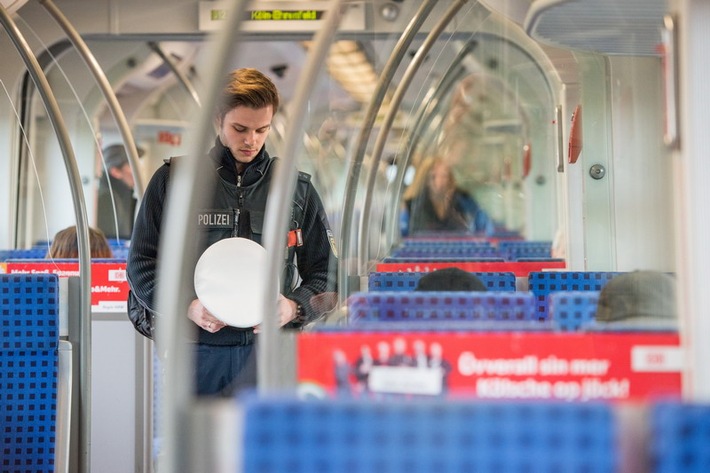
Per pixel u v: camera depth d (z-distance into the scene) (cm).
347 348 428
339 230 971
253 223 633
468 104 1526
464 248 1363
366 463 316
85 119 1189
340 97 1027
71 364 768
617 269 724
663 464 309
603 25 611
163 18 1133
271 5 1064
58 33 1118
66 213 1148
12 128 1111
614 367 422
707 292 387
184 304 385
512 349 423
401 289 770
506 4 895
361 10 980
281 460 318
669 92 402
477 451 315
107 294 980
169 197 624
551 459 314
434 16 945
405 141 1115
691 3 384
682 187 396
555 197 1012
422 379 424
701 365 388
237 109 618
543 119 1171
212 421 356
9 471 757
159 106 1541
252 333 622
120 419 956
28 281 752
